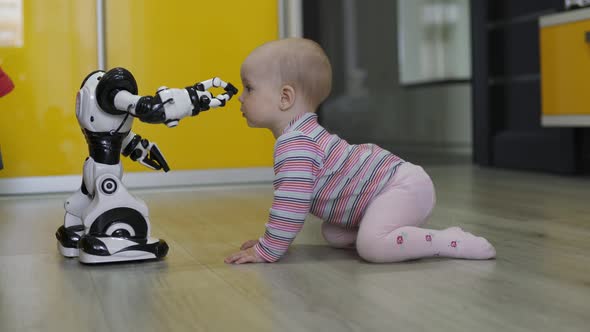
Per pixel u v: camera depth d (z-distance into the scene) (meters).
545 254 1.32
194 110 1.19
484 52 3.42
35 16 2.52
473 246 1.27
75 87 2.58
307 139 1.26
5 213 2.02
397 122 5.73
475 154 3.61
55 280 1.15
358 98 5.92
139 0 2.64
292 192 1.23
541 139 3.09
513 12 3.25
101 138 1.28
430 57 5.66
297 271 1.19
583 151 2.91
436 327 0.86
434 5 5.63
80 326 0.89
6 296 1.04
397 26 5.80
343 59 5.88
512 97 3.30
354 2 5.88
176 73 2.71
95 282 1.13
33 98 2.53
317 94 1.31
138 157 1.36
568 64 2.71
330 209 1.31
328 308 0.95
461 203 2.10
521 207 1.99
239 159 2.80
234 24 2.77
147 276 1.17
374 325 0.87
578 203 2.06
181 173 2.72
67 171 2.59
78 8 2.56
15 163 2.52
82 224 1.39
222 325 0.88
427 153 4.72
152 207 2.09
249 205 2.13
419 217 1.30
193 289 1.07
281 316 0.91
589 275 1.14
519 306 0.95
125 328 0.87
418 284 1.09
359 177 1.28
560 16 2.73
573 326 0.86
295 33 2.84
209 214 1.94
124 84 1.22
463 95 5.11
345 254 1.35
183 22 2.70
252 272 1.19
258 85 1.29
